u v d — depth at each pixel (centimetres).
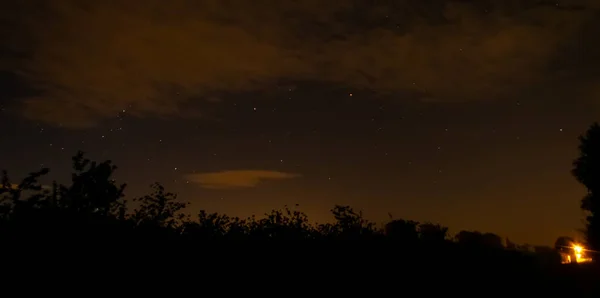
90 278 395
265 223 533
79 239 418
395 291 489
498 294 534
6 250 394
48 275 385
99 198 489
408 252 559
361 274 499
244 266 462
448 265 565
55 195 473
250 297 432
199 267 445
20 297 368
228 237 496
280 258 486
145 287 407
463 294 512
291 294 446
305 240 529
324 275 481
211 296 419
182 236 479
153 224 470
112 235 436
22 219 419
